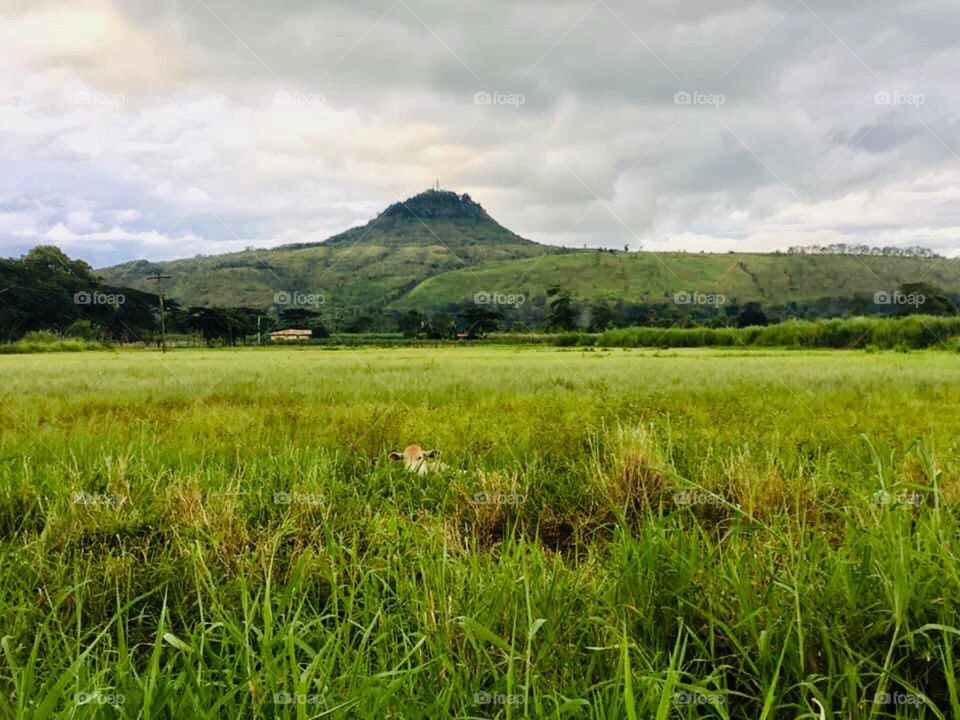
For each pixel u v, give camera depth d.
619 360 23.38
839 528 4.01
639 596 2.86
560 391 11.77
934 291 35.56
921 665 2.45
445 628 2.59
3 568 3.45
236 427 7.64
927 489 2.94
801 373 15.44
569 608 2.82
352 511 4.54
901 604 2.41
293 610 3.04
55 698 1.89
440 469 5.78
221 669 2.44
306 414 8.62
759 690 2.39
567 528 4.64
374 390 12.44
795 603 2.54
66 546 3.71
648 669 2.31
